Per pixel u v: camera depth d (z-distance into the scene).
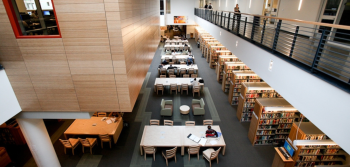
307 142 4.49
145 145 6.21
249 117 8.48
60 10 3.65
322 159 5.30
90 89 4.38
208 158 6.17
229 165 6.33
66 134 7.10
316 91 3.19
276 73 4.48
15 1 3.77
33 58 4.05
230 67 10.48
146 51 7.11
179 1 23.92
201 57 18.20
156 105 9.95
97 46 3.92
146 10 7.21
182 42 21.94
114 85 4.31
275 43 4.62
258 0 10.07
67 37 3.86
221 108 9.66
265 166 6.29
